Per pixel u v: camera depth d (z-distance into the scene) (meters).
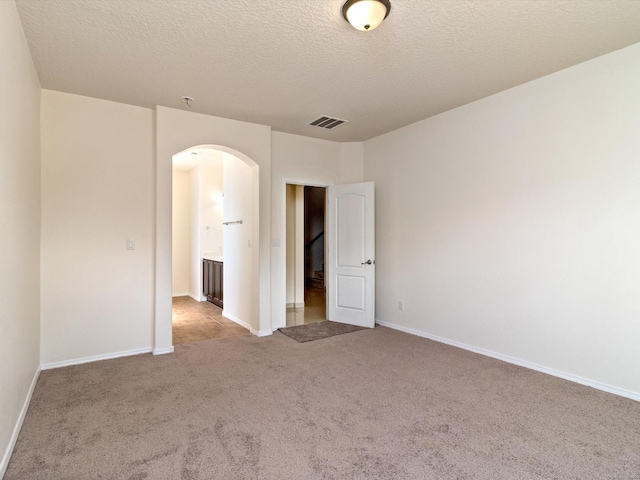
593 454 2.00
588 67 2.91
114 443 2.09
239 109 3.89
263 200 4.47
